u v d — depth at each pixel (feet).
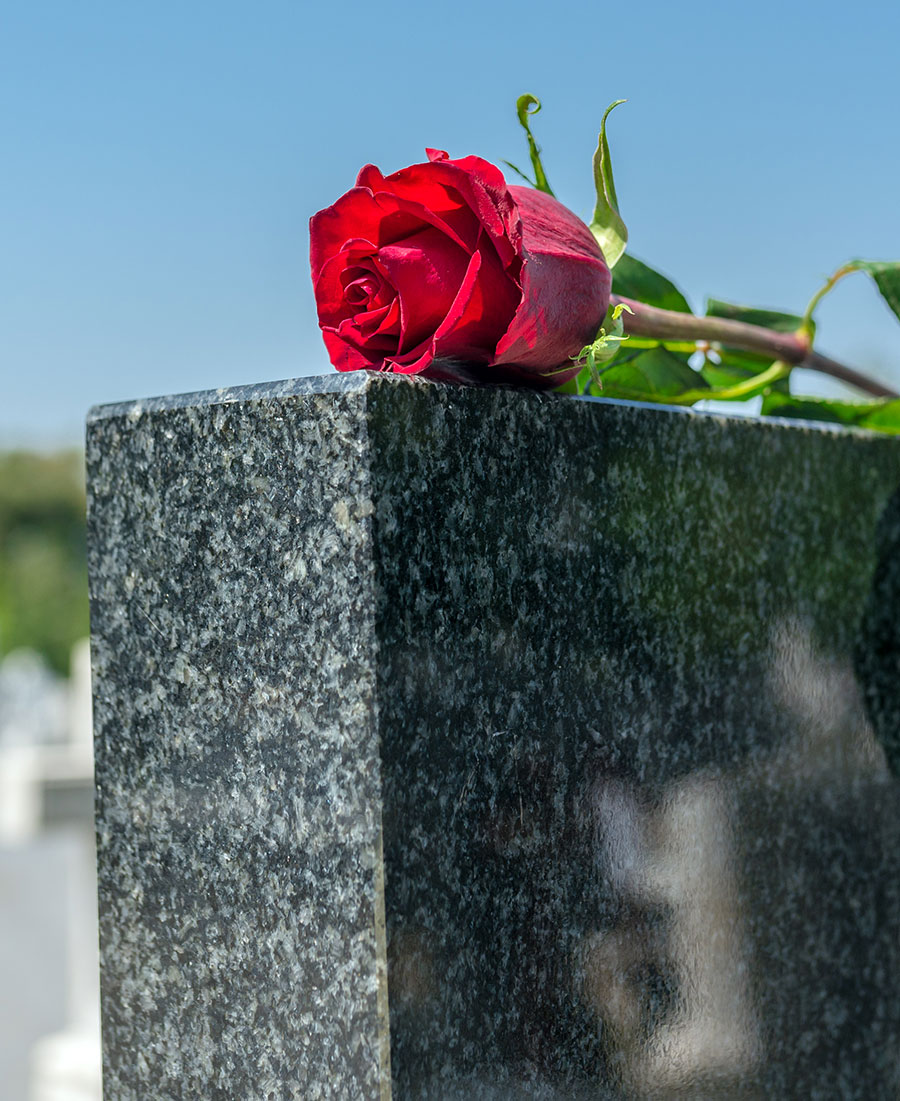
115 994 2.57
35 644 79.25
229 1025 2.39
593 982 2.61
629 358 3.53
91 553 2.61
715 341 3.43
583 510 2.66
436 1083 2.24
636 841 2.75
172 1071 2.47
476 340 2.41
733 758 3.07
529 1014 2.45
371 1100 2.17
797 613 3.31
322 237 2.45
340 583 2.24
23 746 27.63
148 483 2.52
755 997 3.09
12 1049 11.65
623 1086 2.67
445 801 2.30
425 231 2.39
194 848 2.45
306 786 2.28
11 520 85.92
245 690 2.37
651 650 2.83
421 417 2.31
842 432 3.50
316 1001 2.26
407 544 2.27
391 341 2.42
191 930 2.45
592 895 2.63
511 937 2.42
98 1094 6.88
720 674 3.04
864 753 3.53
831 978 3.34
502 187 2.31
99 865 2.60
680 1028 2.85
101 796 2.60
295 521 2.30
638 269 3.78
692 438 2.99
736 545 3.11
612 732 2.71
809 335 3.70
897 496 3.70
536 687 2.52
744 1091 3.03
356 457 2.22
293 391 2.30
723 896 3.01
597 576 2.69
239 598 2.39
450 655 2.33
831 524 3.45
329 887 2.25
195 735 2.45
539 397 2.57
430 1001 2.24
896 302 3.65
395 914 2.19
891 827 3.60
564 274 2.40
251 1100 2.35
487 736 2.40
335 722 2.24
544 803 2.52
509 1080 2.39
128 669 2.56
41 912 14.98
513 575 2.48
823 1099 3.27
